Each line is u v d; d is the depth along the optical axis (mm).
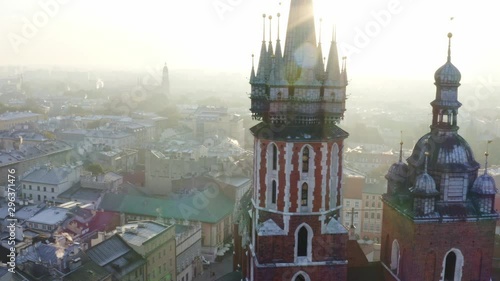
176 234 143875
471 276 66062
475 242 65312
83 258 111125
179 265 142625
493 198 64812
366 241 158625
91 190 185750
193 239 151250
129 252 123438
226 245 170375
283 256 63875
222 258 163125
